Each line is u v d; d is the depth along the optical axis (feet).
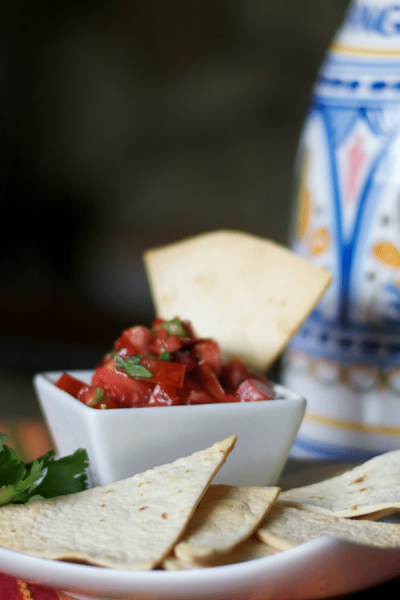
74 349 3.69
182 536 1.10
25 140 5.34
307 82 5.08
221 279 1.54
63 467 1.24
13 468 1.21
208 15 5.10
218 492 1.20
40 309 4.51
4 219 5.32
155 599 1.06
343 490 1.28
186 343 1.35
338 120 1.65
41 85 5.26
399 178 1.61
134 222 5.38
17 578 1.12
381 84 1.60
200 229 5.22
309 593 1.08
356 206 1.64
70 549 1.09
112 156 5.37
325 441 1.72
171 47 5.20
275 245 1.53
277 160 5.20
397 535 1.13
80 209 5.42
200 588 1.05
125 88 5.28
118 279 4.85
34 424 1.74
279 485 1.40
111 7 5.16
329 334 1.69
